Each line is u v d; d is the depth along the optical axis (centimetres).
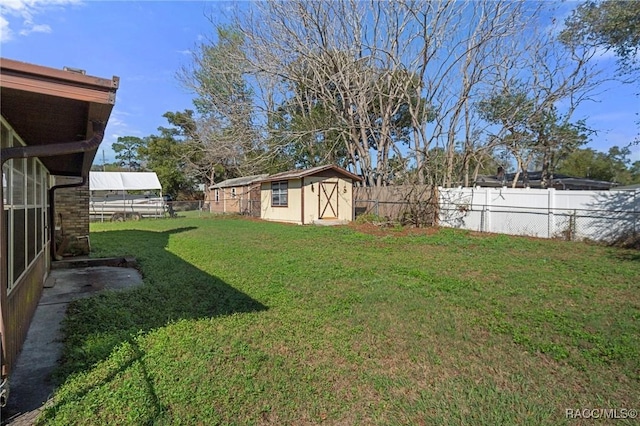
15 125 308
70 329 365
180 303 457
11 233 292
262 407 239
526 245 959
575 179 2552
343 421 230
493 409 242
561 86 1561
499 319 411
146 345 327
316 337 354
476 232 1262
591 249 901
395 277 610
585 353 324
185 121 3566
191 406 235
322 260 766
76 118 282
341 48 1814
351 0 1730
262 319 402
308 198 1672
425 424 227
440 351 331
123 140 4847
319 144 2156
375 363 306
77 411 226
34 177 440
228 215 2308
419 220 1456
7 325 265
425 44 1609
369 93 1895
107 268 714
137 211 2262
